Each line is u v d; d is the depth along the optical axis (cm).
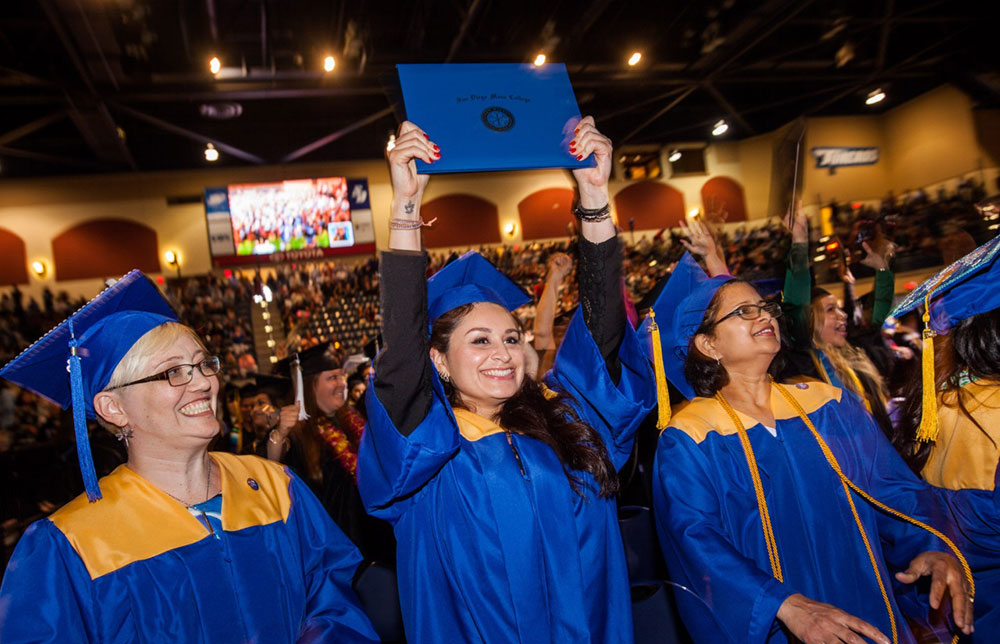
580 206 204
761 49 2092
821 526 213
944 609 216
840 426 229
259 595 183
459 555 187
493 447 194
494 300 207
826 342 310
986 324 223
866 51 2198
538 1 1684
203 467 193
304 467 361
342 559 206
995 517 219
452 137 185
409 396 183
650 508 273
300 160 2317
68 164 2119
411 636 189
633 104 2155
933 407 225
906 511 218
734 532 212
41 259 2116
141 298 196
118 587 169
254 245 2216
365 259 2289
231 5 1561
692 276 237
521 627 180
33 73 1622
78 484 366
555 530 190
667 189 2556
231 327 1928
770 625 187
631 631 195
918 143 2514
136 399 183
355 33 1655
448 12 1706
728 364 229
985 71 2231
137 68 1678
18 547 169
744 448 217
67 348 186
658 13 1836
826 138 2573
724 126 2325
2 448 1119
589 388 211
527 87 198
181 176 2216
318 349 375
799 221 280
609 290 207
